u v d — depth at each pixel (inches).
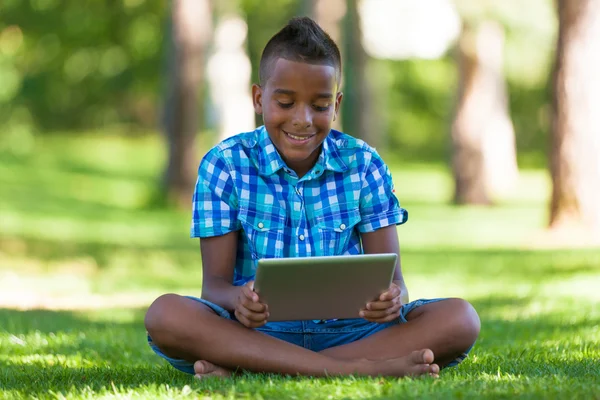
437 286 435.5
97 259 578.6
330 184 177.6
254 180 175.6
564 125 577.3
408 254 603.2
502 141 1060.5
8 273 519.5
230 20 975.0
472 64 923.4
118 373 185.3
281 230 174.4
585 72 568.7
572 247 564.4
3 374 184.2
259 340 160.6
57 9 1176.2
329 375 158.9
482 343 236.8
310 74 165.2
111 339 259.1
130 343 251.4
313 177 176.1
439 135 1664.6
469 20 733.3
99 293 448.8
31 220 739.4
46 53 1272.1
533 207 926.4
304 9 758.5
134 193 950.4
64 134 1434.5
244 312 156.2
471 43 917.2
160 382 169.9
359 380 151.7
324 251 175.2
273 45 169.6
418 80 1632.6
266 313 155.8
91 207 846.5
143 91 1422.2
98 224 747.4
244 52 986.7
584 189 578.2
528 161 1636.3
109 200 899.4
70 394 153.1
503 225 770.2
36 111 1375.5
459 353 166.4
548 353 206.5
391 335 163.8
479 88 926.4
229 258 175.6
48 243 629.9
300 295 155.5
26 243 623.8
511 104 1649.9
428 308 165.8
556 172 585.0
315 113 167.9
